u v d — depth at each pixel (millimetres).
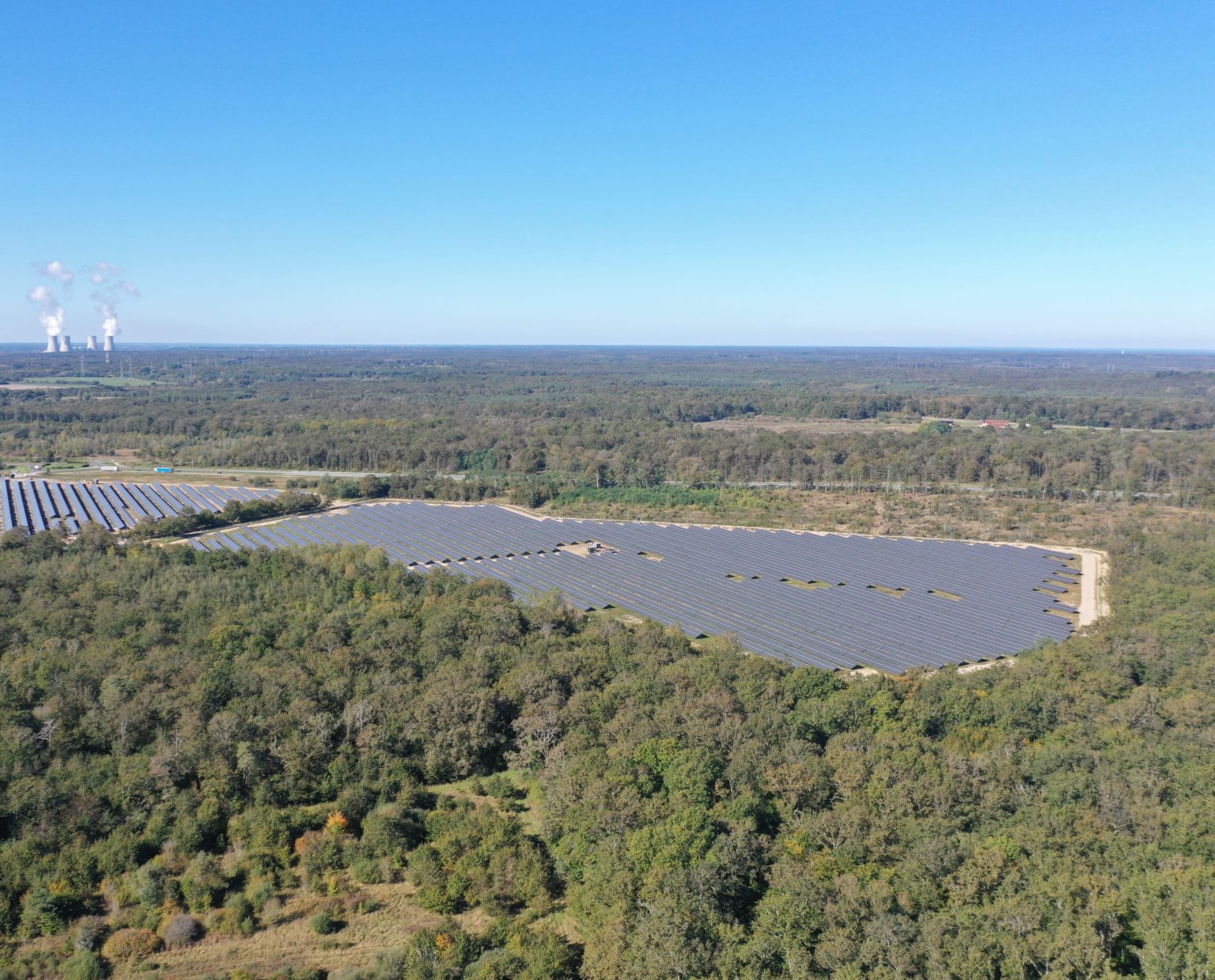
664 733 112312
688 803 96000
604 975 75375
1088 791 97625
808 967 72500
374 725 120000
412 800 111062
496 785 114875
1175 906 74000
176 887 95000
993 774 102375
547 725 120000
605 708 124938
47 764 109438
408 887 97938
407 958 83312
